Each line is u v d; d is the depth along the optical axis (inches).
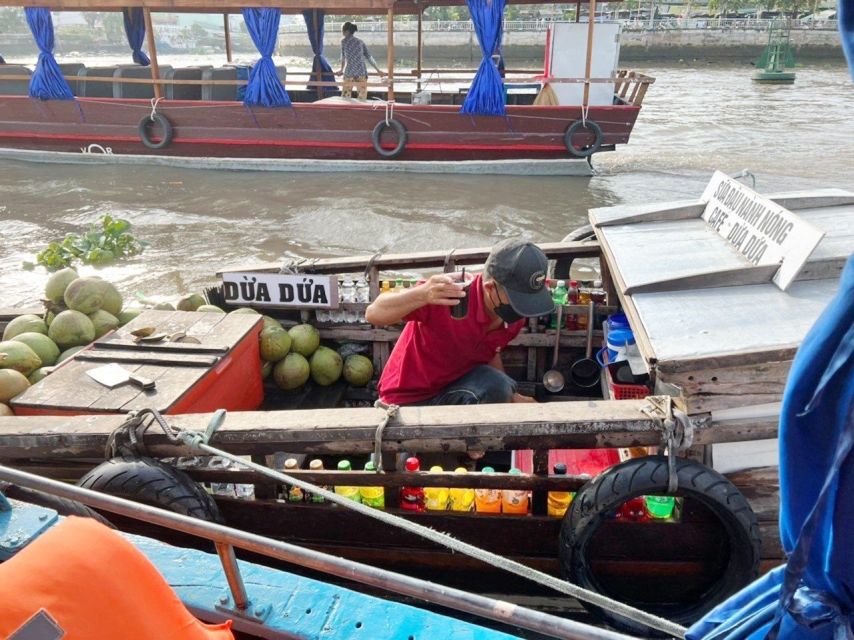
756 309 136.8
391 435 133.6
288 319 236.4
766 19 2541.8
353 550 149.9
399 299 150.9
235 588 100.0
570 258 233.1
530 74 750.5
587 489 129.6
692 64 2135.8
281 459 181.8
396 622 101.0
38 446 143.6
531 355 218.7
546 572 145.5
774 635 61.7
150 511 91.6
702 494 125.3
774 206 155.8
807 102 1087.6
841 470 55.6
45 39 615.5
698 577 140.6
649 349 127.1
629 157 685.9
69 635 54.0
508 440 131.1
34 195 556.1
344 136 625.3
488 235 455.8
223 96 639.1
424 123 613.6
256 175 627.8
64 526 60.0
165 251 419.8
